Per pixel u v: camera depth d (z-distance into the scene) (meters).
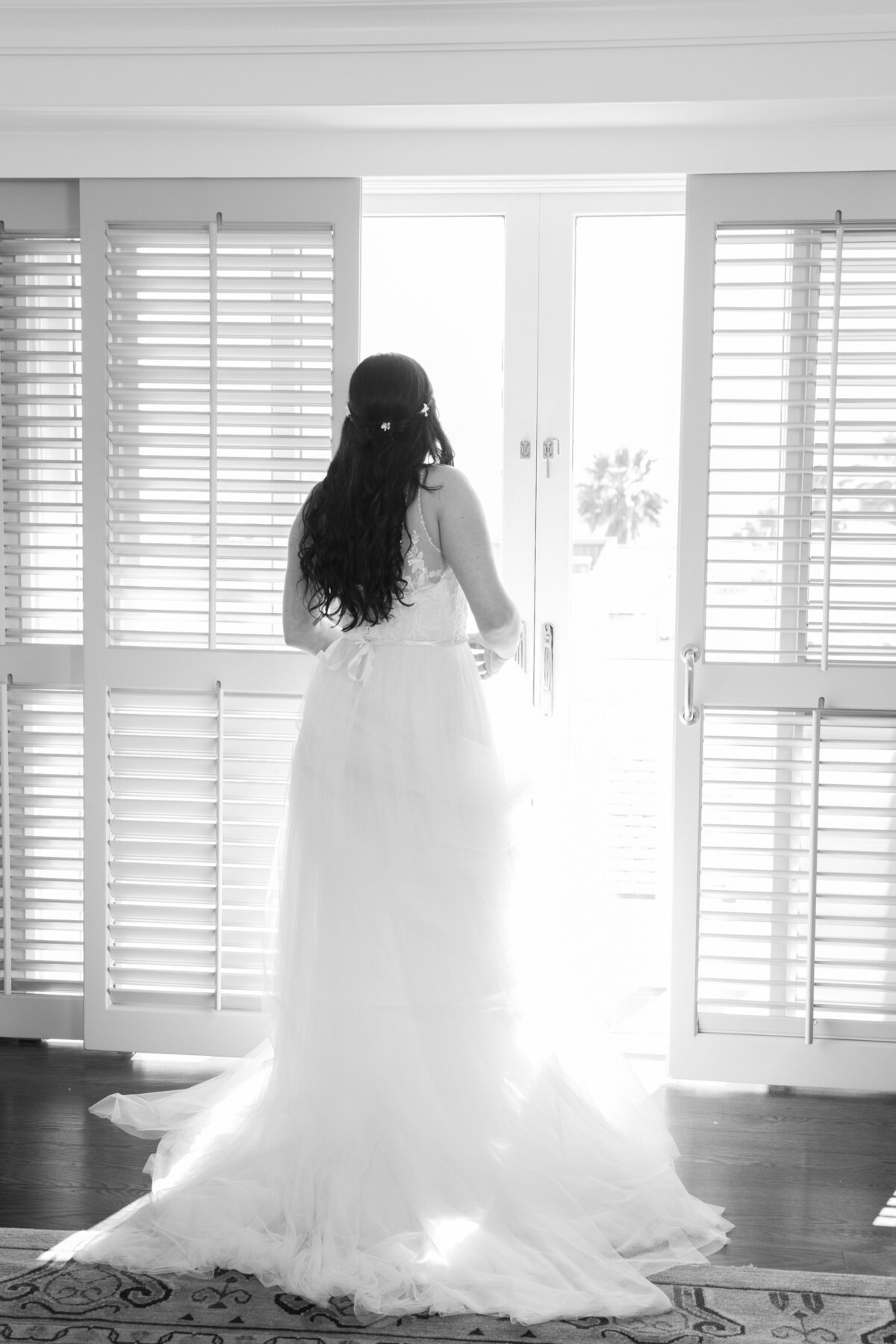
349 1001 2.10
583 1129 2.21
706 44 2.44
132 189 2.69
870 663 2.67
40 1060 2.84
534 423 2.89
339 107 2.51
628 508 2.92
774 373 2.67
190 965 2.82
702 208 2.61
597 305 2.88
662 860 2.99
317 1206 2.04
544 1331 1.83
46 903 2.89
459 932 2.10
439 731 2.12
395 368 2.08
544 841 2.31
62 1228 2.11
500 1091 2.11
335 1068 2.10
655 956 3.01
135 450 2.77
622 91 2.46
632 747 2.97
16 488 2.79
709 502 2.68
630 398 2.89
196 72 2.52
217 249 2.68
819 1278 1.98
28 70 2.54
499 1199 2.02
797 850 2.70
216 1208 2.06
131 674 2.76
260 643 2.76
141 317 2.73
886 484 2.64
